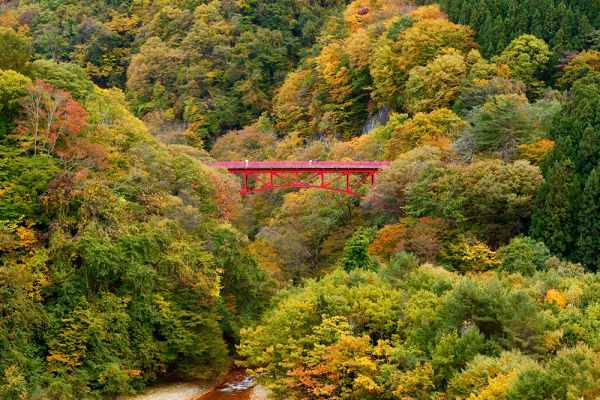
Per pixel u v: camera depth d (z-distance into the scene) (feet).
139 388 157.79
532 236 195.21
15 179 161.27
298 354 131.23
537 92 294.46
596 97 219.00
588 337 120.37
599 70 295.89
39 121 177.37
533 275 168.76
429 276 151.64
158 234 168.25
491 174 206.69
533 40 310.45
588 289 144.36
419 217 222.28
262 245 242.37
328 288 144.36
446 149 246.06
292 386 129.49
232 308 188.44
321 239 258.16
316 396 128.57
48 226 158.71
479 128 241.96
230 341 184.85
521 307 120.16
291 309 139.13
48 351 143.64
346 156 305.73
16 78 178.40
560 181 194.59
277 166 260.83
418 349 124.16
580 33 315.37
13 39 205.05
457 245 199.93
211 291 170.50
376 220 249.96
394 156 278.87
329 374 126.52
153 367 160.76
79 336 146.00
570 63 299.79
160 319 161.07
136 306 159.02
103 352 149.28
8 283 139.03
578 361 105.09
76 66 224.53
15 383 129.90
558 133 222.89
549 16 321.11
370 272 159.74
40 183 160.35
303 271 238.89
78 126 181.88
